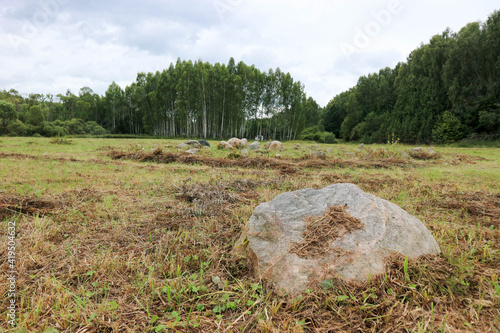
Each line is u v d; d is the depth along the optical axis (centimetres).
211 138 4122
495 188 544
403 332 157
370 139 3819
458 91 2859
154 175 643
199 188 462
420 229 238
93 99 5834
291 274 193
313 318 168
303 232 222
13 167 684
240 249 238
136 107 5281
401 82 3825
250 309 178
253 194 448
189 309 181
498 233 297
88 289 203
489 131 2734
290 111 4688
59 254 255
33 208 352
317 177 640
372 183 588
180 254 250
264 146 1591
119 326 164
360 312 170
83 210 369
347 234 214
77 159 880
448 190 511
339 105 5906
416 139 3173
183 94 4134
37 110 3719
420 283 190
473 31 3027
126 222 332
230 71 4519
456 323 162
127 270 225
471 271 210
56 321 168
